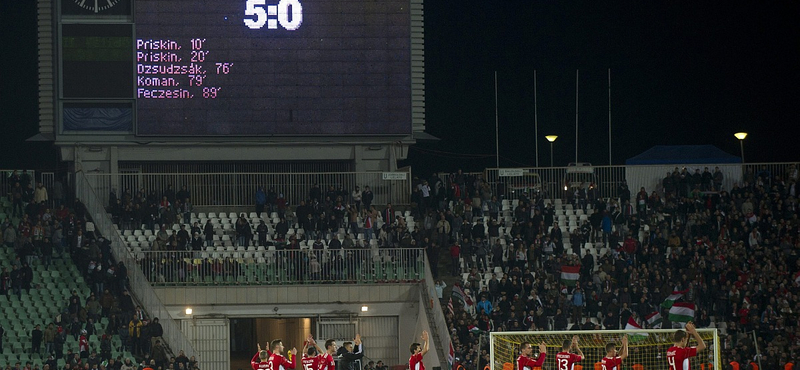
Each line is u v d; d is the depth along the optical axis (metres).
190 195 113.94
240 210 116.12
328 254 104.12
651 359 81.44
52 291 100.19
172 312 102.12
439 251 109.94
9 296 99.31
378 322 104.31
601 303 101.12
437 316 98.75
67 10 112.00
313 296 103.44
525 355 69.00
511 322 96.69
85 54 111.88
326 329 103.75
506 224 114.38
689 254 105.56
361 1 114.88
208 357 102.19
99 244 100.88
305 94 114.00
